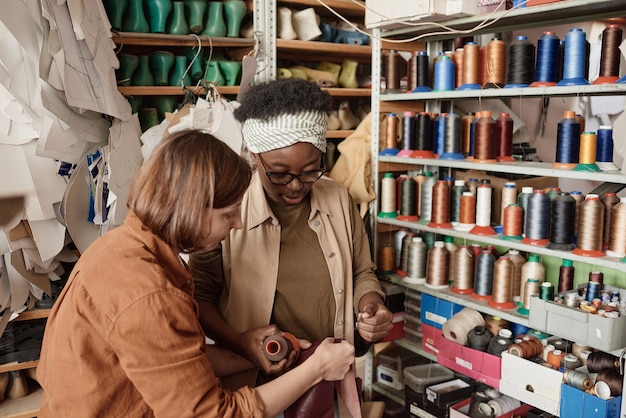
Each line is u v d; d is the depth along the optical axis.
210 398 1.01
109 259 1.00
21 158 1.98
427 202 2.40
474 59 2.17
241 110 1.55
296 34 2.76
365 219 2.54
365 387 2.73
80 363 0.98
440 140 2.31
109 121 2.19
